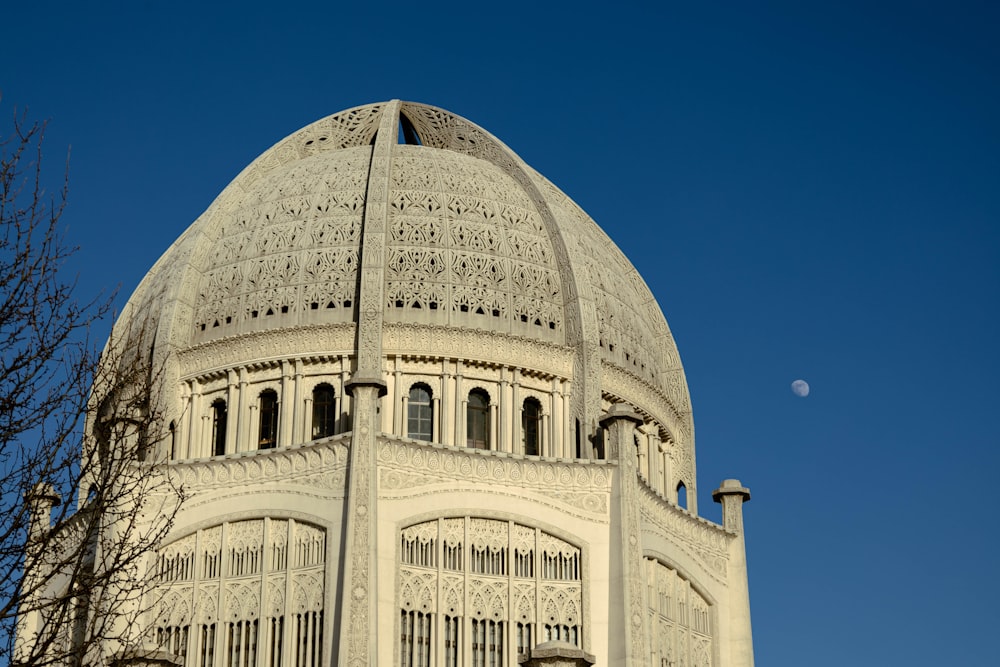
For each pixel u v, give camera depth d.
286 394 57.91
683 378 68.12
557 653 46.16
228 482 52.22
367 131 72.69
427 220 61.06
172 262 65.19
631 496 54.03
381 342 56.69
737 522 61.38
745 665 58.78
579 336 60.25
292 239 61.06
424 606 50.09
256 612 49.91
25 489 27.83
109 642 46.81
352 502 49.06
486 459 53.19
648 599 54.78
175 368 59.75
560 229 62.84
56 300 28.11
